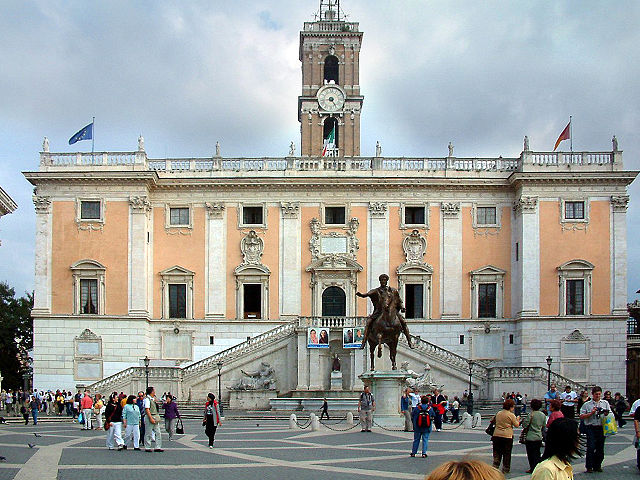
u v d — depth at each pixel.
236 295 76.94
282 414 62.06
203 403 68.88
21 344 101.44
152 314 76.81
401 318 45.00
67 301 75.38
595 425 26.67
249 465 28.69
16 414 65.62
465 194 78.31
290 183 77.44
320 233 77.62
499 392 68.94
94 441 39.62
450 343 76.44
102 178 75.75
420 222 78.31
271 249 77.62
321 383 69.88
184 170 78.19
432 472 6.71
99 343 74.69
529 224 75.94
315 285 77.00
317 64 94.00
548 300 75.44
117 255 75.75
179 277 77.00
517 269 77.12
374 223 77.81
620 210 76.06
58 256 75.88
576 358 74.62
